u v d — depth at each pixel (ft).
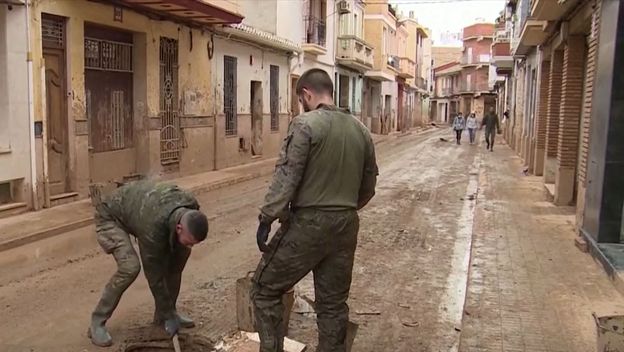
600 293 19.16
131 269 14.89
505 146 98.84
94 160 38.06
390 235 28.96
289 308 14.84
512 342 15.21
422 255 25.05
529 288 19.66
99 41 38.29
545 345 15.05
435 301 19.03
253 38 58.29
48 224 28.30
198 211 13.58
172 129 46.47
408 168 61.46
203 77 50.55
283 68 70.23
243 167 56.59
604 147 23.07
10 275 21.11
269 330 12.01
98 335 15.06
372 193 12.62
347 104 109.19
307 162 11.28
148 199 14.07
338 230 11.55
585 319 16.88
